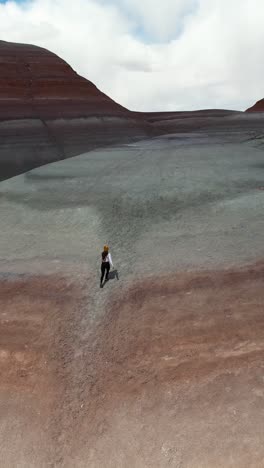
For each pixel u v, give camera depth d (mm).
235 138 51250
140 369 9234
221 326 9891
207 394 8281
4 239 17203
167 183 24031
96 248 15703
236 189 22016
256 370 8547
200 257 13602
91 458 7699
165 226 17266
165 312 10805
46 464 7805
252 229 15648
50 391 9180
